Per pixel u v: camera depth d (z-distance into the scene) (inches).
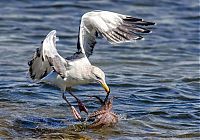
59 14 984.9
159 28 924.6
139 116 533.6
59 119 524.4
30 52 773.9
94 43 523.5
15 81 634.2
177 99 589.9
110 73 690.2
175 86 633.0
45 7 1011.3
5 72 673.6
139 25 531.8
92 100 578.2
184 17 990.4
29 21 935.0
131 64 741.3
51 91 601.9
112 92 608.1
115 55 776.9
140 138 481.7
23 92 592.4
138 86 633.6
